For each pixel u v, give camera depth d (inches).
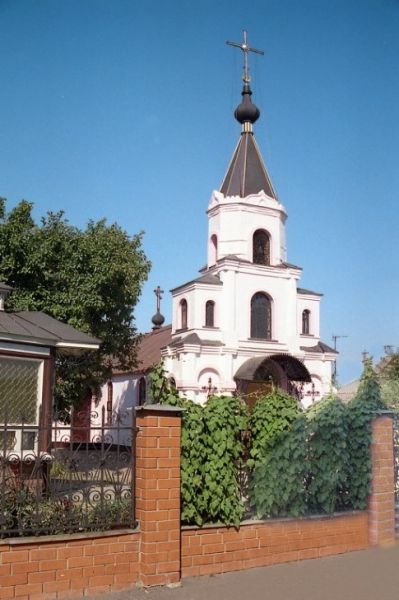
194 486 294.2
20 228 749.9
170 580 275.9
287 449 322.0
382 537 346.6
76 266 771.4
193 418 300.4
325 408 340.5
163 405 287.9
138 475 283.0
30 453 340.5
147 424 281.4
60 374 754.2
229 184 1267.2
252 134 1318.9
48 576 252.8
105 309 799.7
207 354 1128.8
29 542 250.7
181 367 1114.7
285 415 325.7
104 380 834.2
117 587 267.9
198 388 1107.3
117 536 271.4
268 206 1251.2
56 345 405.4
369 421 351.6
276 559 311.3
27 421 372.2
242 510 304.2
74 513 270.7
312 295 1246.9
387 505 351.6
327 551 327.3
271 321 1197.1
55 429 291.9
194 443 297.4
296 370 1115.3
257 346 1163.9
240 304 1173.1
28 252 744.3
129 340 867.4
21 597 246.1
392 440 359.6
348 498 341.7
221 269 1178.0
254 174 1270.9
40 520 263.9
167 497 280.7
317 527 326.6
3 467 260.1
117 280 803.4
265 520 312.2
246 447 319.6
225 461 303.3
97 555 265.1
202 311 1151.0
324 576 292.2
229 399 319.3
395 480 366.3
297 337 1203.9
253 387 1125.7
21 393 383.6
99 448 301.9
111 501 283.3
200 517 294.2
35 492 284.4
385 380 570.6
